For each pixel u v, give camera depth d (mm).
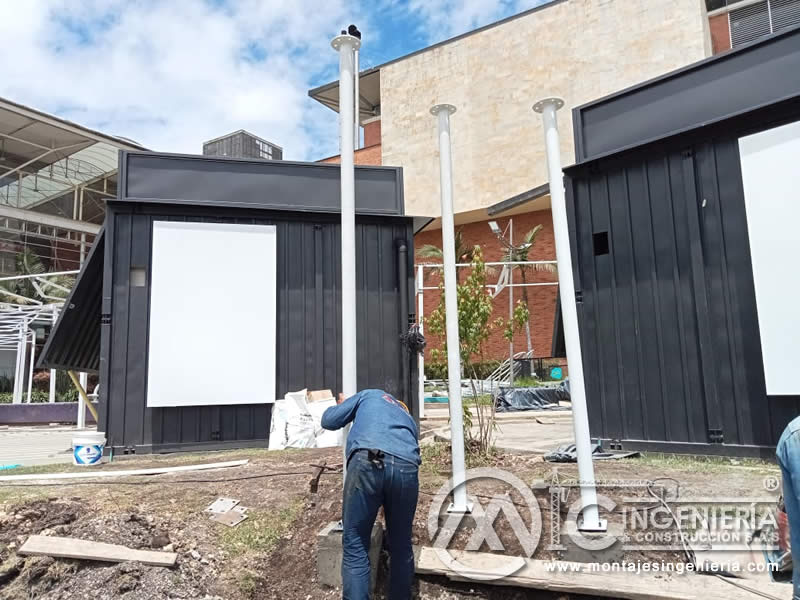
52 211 36281
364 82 37375
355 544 3861
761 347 6230
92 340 10828
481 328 6918
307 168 9789
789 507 2340
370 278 9773
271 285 9328
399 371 9641
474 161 30797
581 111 7887
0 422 19688
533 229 28641
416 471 3953
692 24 26359
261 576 4547
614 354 7301
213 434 8930
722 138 6715
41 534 4742
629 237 7312
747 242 6449
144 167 9188
